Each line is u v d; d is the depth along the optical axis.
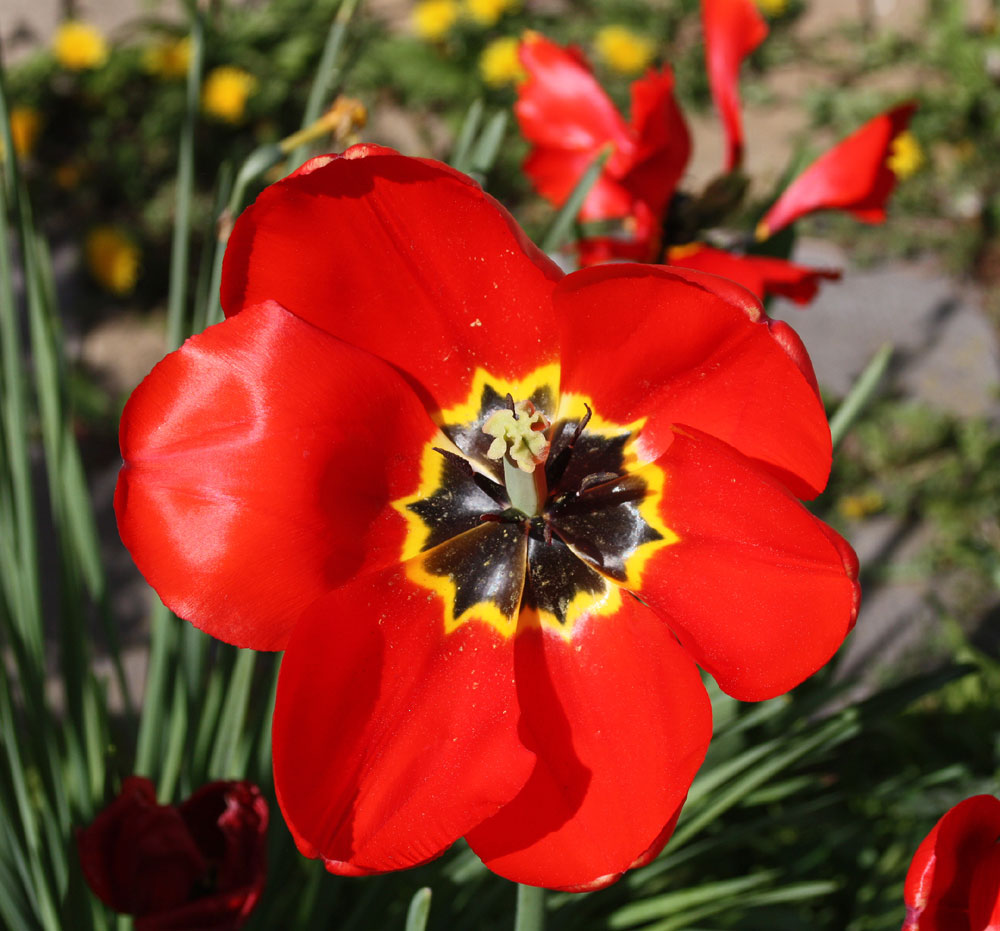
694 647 0.52
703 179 1.31
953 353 1.19
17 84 1.31
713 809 0.75
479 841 0.51
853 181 0.79
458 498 0.59
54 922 0.72
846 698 0.97
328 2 1.34
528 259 0.52
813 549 0.48
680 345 0.53
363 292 0.54
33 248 0.75
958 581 1.07
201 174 1.28
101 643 1.02
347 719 0.52
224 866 0.60
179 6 1.39
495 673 0.56
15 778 0.73
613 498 0.58
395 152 0.48
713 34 0.79
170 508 0.51
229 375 0.51
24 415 0.75
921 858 0.45
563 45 1.38
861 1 1.49
